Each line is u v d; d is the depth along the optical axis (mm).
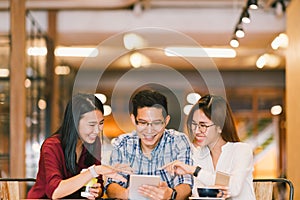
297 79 6238
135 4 8156
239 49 9250
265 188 3752
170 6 8234
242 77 11000
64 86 9367
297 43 6211
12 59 6469
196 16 8367
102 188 3449
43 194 3441
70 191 3248
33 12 8109
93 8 8094
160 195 3117
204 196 3213
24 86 6492
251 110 10961
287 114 6848
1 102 7633
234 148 3463
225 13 8359
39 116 7988
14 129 6418
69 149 3410
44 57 8133
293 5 6445
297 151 6234
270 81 10977
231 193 3348
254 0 5613
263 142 10859
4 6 7738
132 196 3143
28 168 7676
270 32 8438
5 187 3727
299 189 6074
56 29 8219
